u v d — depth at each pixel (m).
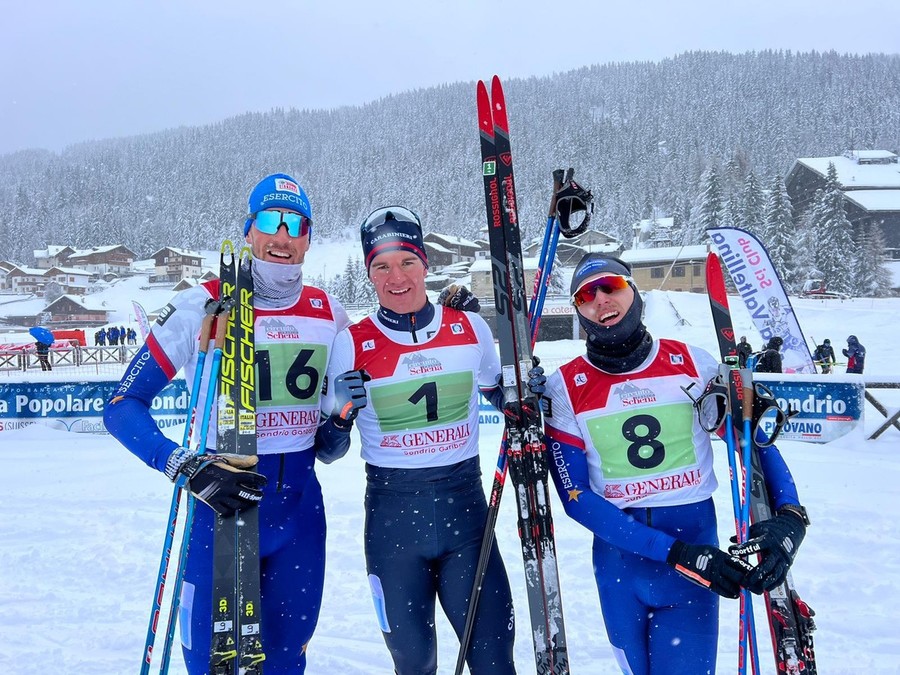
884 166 58.16
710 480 2.15
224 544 1.89
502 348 2.31
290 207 2.33
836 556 4.16
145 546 4.62
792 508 1.91
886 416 8.13
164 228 123.50
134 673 3.02
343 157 170.62
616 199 93.56
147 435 2.02
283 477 2.28
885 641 3.14
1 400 9.60
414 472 2.30
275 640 2.22
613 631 2.14
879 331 24.89
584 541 4.53
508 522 4.91
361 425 2.40
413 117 199.75
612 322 2.11
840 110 139.25
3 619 3.55
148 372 2.16
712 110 156.88
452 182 122.31
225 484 1.86
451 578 2.30
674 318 28.94
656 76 197.00
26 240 123.31
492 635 2.23
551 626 2.00
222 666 1.83
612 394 2.16
